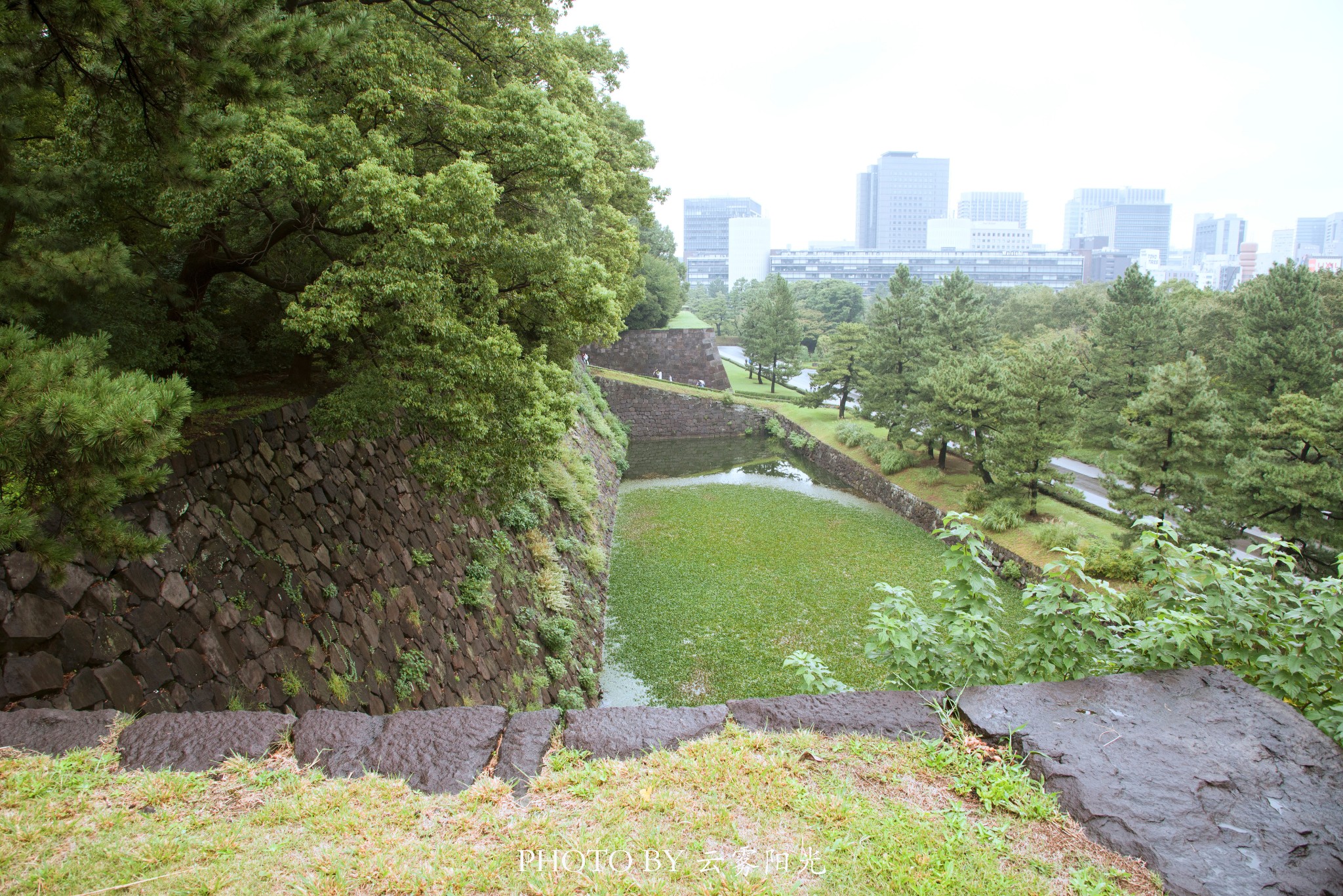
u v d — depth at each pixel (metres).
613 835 3.54
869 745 4.23
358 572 10.06
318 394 10.88
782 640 18.50
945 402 30.31
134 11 5.10
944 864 3.34
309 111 8.88
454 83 10.06
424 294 7.77
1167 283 58.28
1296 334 27.45
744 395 55.56
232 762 4.06
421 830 3.63
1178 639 5.03
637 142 24.03
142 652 6.30
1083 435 38.50
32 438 4.36
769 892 3.17
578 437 29.61
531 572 16.23
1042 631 5.72
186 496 7.50
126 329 8.27
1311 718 4.90
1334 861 3.26
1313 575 19.11
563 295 9.81
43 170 6.97
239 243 9.95
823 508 31.83
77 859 3.37
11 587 5.43
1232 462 22.09
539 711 4.61
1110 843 3.44
